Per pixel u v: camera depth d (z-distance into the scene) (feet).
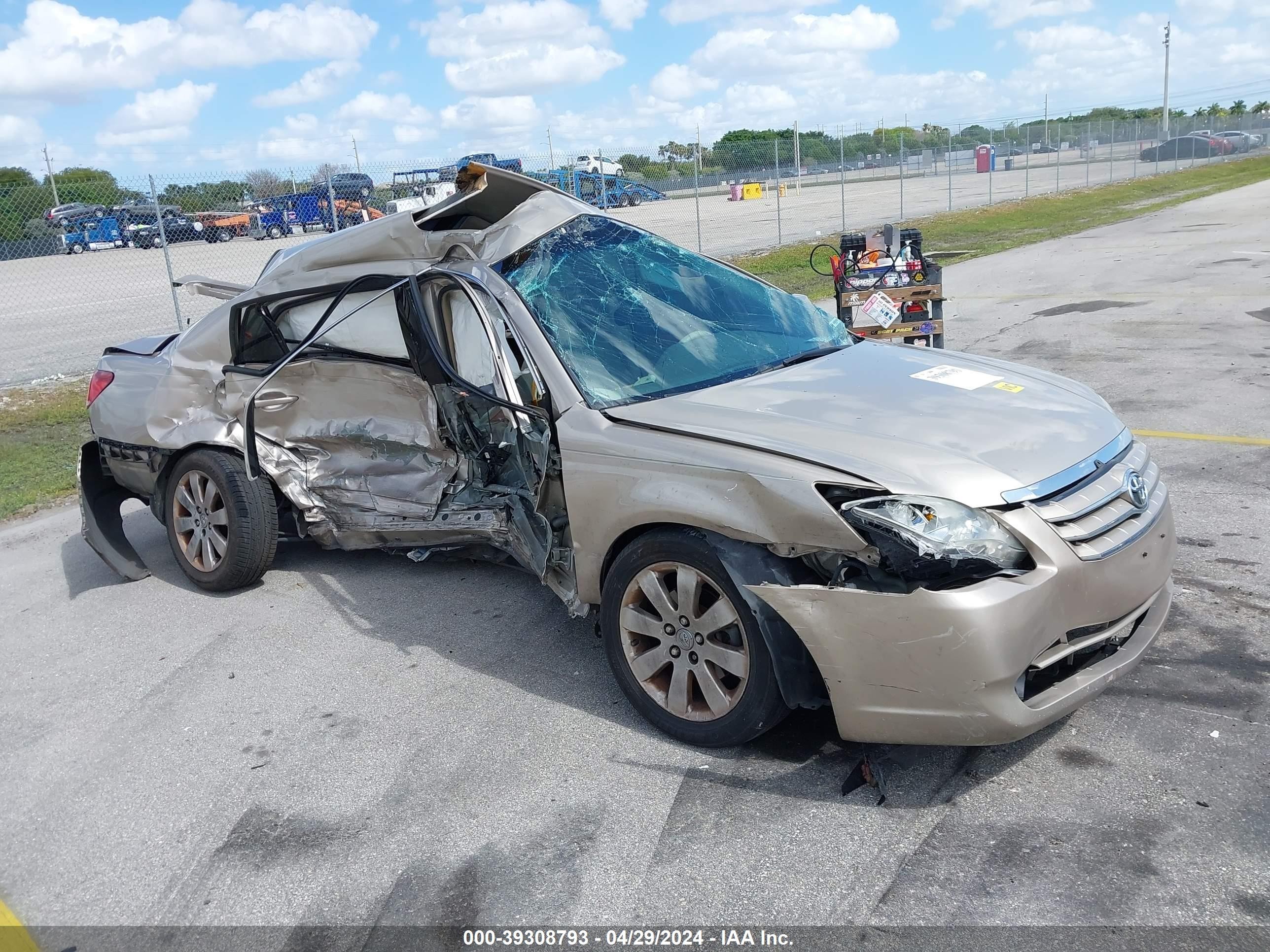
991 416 10.76
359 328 14.96
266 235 72.02
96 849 10.26
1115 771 9.83
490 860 9.44
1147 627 10.49
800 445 10.12
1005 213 96.99
